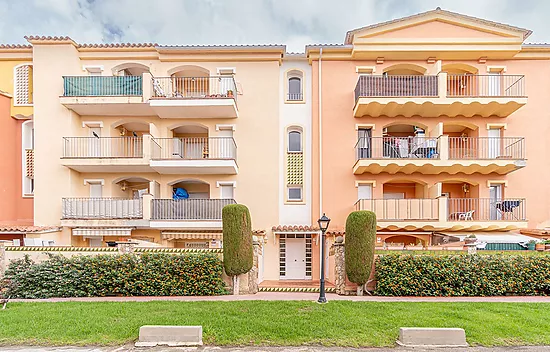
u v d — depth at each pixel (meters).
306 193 17.38
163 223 15.94
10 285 11.06
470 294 11.14
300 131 17.88
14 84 17.64
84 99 16.28
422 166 16.12
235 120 17.50
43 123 16.70
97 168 16.92
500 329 7.70
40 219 16.53
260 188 17.27
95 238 17.48
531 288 11.18
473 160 15.87
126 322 8.07
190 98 16.08
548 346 7.02
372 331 7.62
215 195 17.45
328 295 11.52
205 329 7.66
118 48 17.23
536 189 16.91
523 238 14.64
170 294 11.37
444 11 16.62
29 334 7.41
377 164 16.03
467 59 17.23
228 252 11.54
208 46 16.98
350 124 17.44
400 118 17.42
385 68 17.53
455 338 7.05
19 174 17.84
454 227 15.63
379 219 15.68
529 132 17.09
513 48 16.55
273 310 9.11
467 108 16.38
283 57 17.64
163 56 17.36
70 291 11.16
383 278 11.30
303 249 17.42
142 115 17.81
